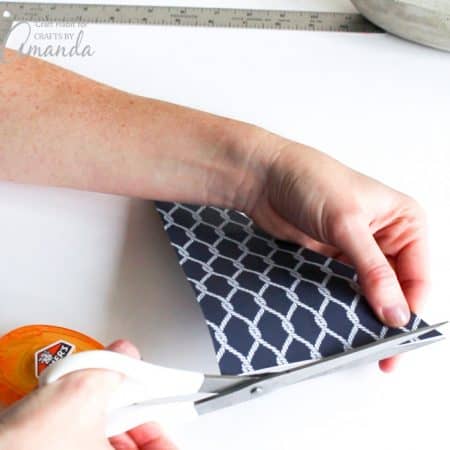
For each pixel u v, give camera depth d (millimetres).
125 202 787
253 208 741
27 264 727
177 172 742
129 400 541
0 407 621
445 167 839
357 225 662
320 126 876
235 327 630
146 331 686
